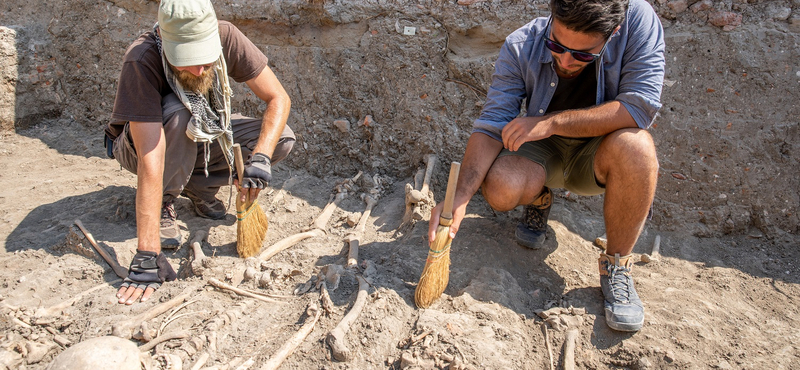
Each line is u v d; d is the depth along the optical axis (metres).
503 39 3.50
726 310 2.65
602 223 3.37
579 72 2.59
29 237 2.98
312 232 3.17
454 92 3.62
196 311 2.45
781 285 2.89
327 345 2.30
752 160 3.23
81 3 4.24
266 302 2.56
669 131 3.31
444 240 2.43
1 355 2.21
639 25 2.40
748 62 3.17
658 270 3.00
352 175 3.88
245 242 2.85
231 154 2.90
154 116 2.53
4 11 4.48
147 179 2.53
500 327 2.43
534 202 2.91
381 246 3.06
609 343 2.43
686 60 3.25
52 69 4.43
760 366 2.32
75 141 4.25
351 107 3.84
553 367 2.33
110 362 1.92
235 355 2.28
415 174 3.64
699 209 3.31
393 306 2.47
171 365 2.14
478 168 2.56
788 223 3.21
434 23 3.58
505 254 2.96
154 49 2.54
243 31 3.98
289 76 3.91
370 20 3.68
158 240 2.64
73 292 2.61
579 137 2.62
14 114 4.29
